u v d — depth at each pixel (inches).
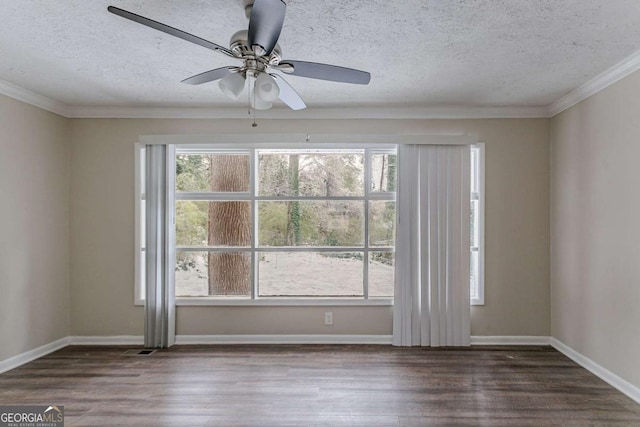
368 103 151.9
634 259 109.6
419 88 134.6
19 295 136.6
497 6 82.0
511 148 157.9
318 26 91.0
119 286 160.6
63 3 81.4
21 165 137.4
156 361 140.5
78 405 106.8
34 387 118.3
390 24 90.1
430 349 151.9
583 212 133.8
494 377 125.0
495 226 158.4
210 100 149.3
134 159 160.2
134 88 135.8
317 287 164.1
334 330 160.6
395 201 158.7
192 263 165.0
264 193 164.4
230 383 121.0
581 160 135.0
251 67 84.4
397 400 109.3
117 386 119.0
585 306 132.8
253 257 163.3
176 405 106.6
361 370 131.0
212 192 164.6
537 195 157.5
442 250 154.6
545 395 112.3
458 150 154.9
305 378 124.6
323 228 164.7
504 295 158.2
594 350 127.9
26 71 119.7
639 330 107.7
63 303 157.5
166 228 156.6
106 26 91.9
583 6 81.9
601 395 112.2
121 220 160.6
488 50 104.3
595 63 112.3
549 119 156.6
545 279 157.4
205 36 96.3
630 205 111.0
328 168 164.9
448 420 98.5
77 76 124.3
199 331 161.2
